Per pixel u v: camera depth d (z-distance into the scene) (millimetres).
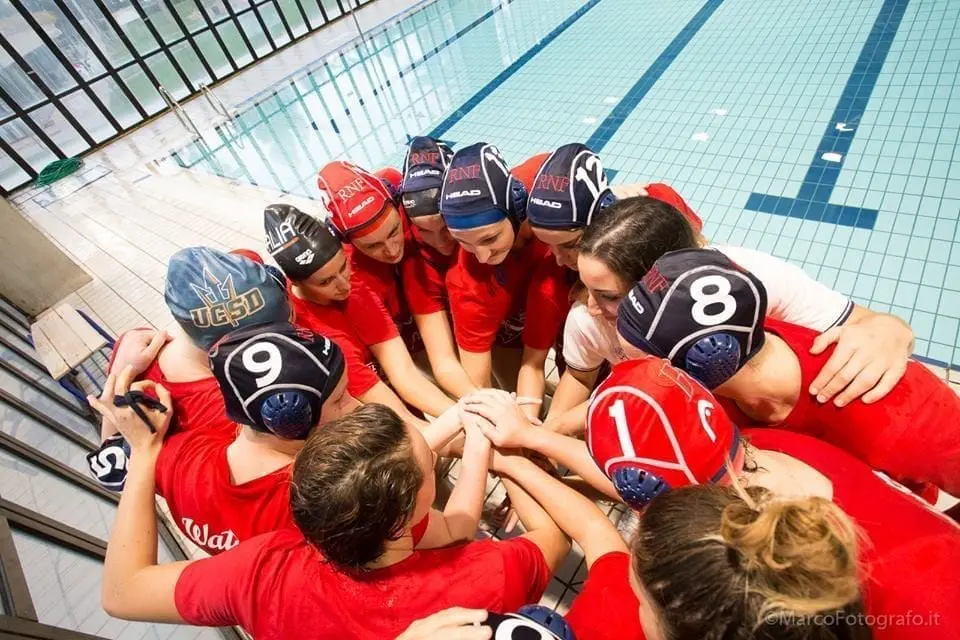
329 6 11109
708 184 3924
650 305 965
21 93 7816
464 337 1878
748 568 526
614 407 890
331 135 7133
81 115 8531
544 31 7715
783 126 4215
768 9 6070
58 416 2902
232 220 5262
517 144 5422
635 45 6453
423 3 10133
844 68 4590
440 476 2070
